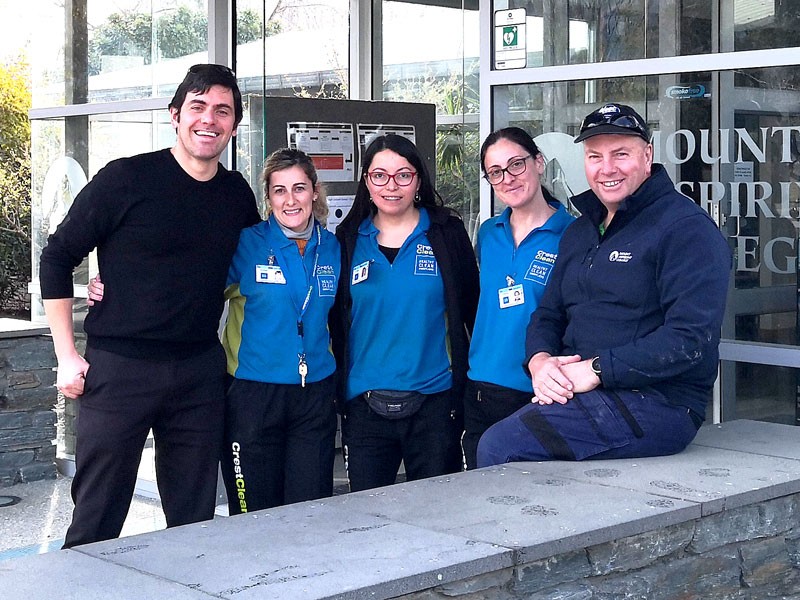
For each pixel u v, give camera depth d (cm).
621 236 311
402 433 361
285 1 557
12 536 482
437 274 357
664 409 309
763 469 302
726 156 404
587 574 248
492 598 231
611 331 310
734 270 405
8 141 1086
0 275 1048
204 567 221
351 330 361
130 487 333
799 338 392
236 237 333
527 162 348
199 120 317
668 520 260
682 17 411
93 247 325
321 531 246
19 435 576
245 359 346
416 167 355
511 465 312
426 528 247
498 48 459
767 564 290
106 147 559
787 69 387
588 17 434
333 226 516
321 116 512
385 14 645
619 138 305
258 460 348
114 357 322
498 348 352
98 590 209
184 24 510
